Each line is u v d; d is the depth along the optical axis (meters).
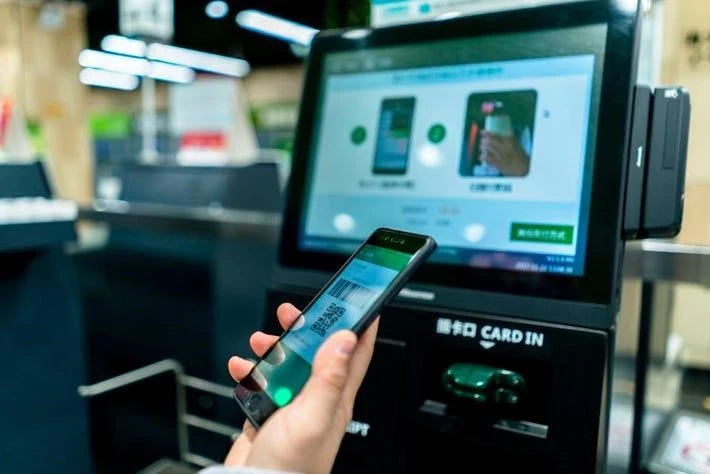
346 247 0.75
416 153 0.73
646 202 0.60
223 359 1.63
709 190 0.92
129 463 1.63
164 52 5.49
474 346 0.63
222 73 6.93
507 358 0.64
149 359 1.89
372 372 0.68
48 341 1.12
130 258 1.98
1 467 1.04
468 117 0.70
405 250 0.55
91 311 2.07
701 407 0.97
